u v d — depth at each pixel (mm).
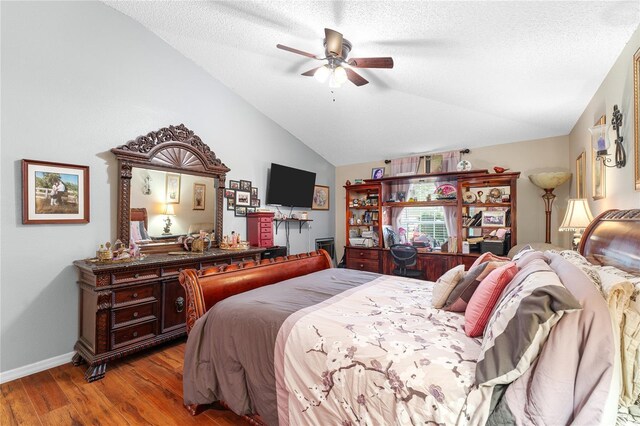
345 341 1336
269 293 1985
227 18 2775
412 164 4902
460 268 1939
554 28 2051
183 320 2883
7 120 2242
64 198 2512
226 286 2088
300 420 1328
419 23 2283
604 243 1632
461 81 2984
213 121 3768
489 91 3072
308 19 2520
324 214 5730
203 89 3648
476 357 1207
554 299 984
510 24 2104
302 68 3393
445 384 1067
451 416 1009
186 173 3408
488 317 1397
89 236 2670
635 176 1729
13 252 2277
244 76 3723
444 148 4645
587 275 1215
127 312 2479
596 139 2070
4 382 2205
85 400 1978
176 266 2838
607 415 819
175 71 3348
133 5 2791
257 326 1568
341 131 4695
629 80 1888
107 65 2791
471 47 2436
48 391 2086
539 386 930
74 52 2578
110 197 2809
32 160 2346
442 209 4828
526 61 2469
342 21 2416
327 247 5680
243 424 1736
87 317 2461
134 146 2906
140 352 2703
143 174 3031
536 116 3434
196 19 2877
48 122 2436
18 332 2297
